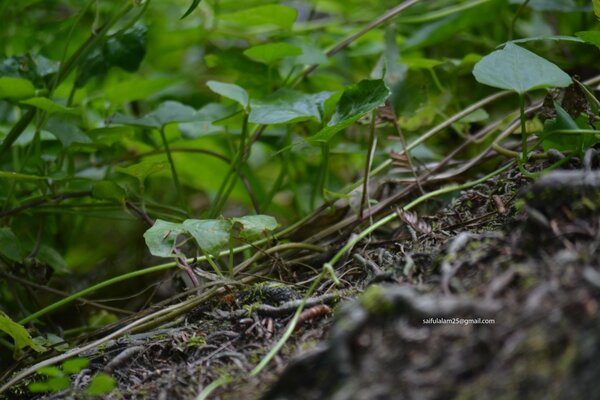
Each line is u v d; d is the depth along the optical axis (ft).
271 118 2.72
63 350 2.66
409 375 2.23
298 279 2.70
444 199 2.85
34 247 3.00
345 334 2.27
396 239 2.68
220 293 2.63
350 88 2.68
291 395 2.27
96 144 2.96
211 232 2.57
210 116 2.96
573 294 2.23
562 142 2.59
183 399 2.38
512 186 2.66
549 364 2.18
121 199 2.83
